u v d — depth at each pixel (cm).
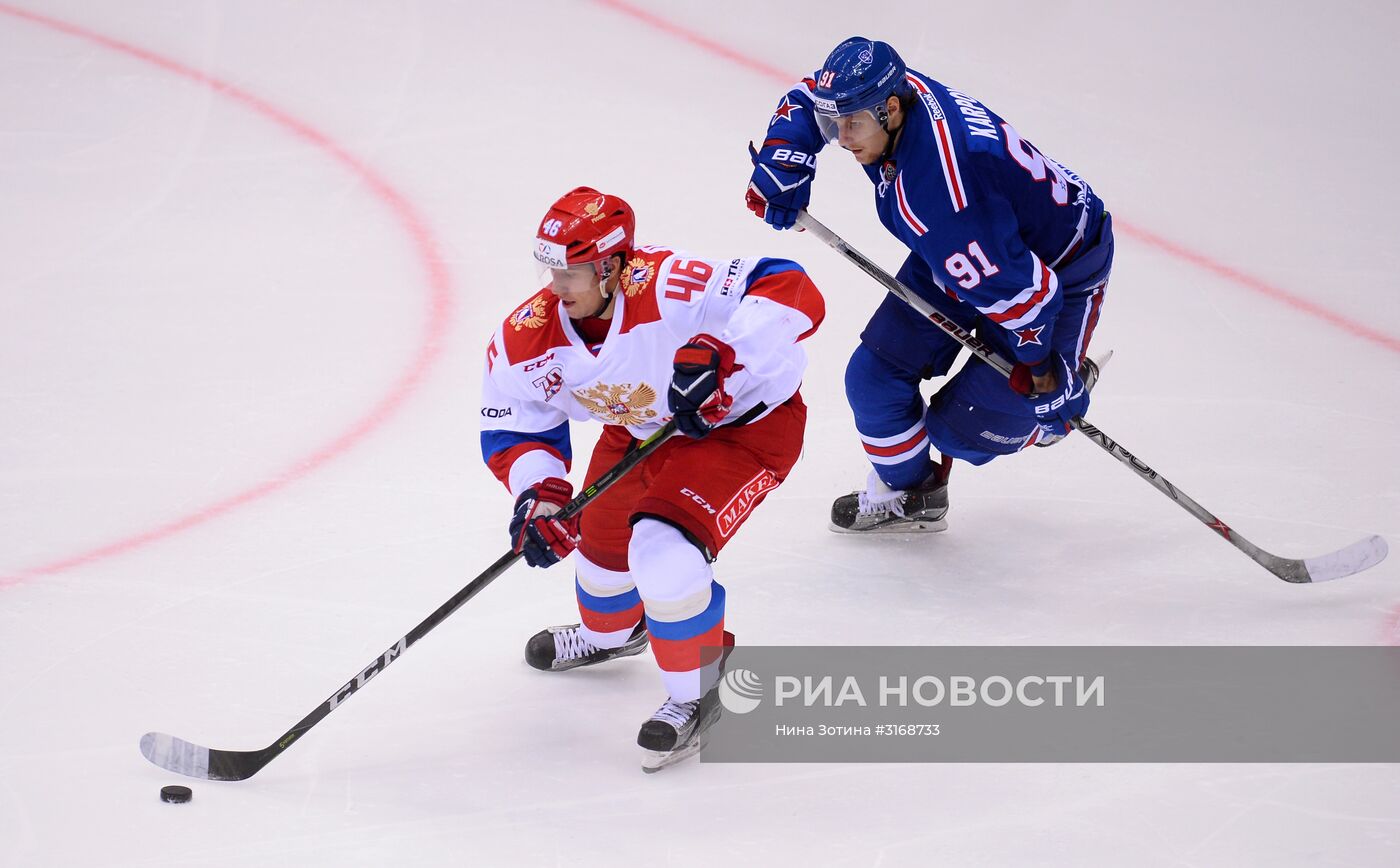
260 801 1294
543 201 2634
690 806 1300
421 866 1207
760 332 1295
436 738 1401
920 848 1237
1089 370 1773
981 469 1930
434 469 1880
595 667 1538
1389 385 2091
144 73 3058
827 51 3219
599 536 1426
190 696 1445
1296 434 1972
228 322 2236
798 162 1584
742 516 1358
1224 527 1636
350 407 2019
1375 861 1203
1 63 3069
